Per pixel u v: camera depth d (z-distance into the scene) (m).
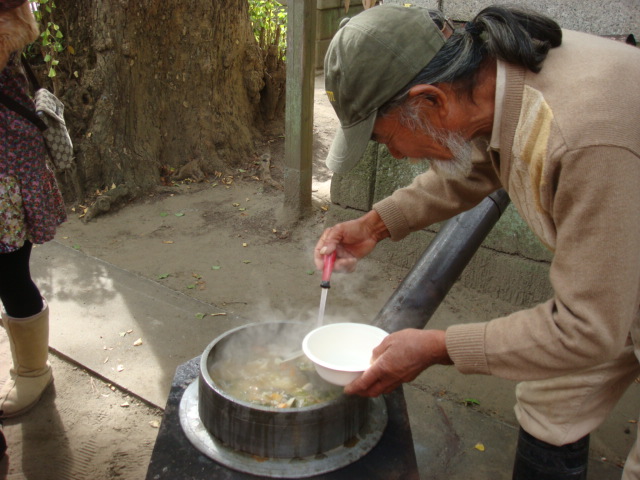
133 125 4.54
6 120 1.93
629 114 1.06
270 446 1.36
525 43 1.12
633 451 1.42
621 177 1.03
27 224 2.08
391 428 1.51
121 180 4.40
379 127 1.31
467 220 1.90
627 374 1.46
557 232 1.16
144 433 2.34
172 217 4.16
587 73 1.10
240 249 3.73
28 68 2.18
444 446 2.21
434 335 1.29
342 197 3.66
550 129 1.09
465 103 1.22
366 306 3.15
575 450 1.55
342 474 1.36
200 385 1.46
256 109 5.54
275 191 4.58
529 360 1.18
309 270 3.51
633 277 1.07
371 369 1.31
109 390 2.54
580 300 1.10
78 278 3.32
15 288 2.27
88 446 2.27
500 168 1.28
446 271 1.79
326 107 6.54
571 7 2.64
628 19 2.51
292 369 1.60
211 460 1.38
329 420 1.37
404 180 3.37
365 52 1.21
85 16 4.40
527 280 3.08
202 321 2.96
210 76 4.82
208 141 4.87
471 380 2.58
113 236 3.89
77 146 4.32
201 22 4.64
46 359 2.48
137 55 4.44
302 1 3.54
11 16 1.77
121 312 3.01
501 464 2.13
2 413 2.38
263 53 5.50
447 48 1.20
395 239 1.76
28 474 2.14
